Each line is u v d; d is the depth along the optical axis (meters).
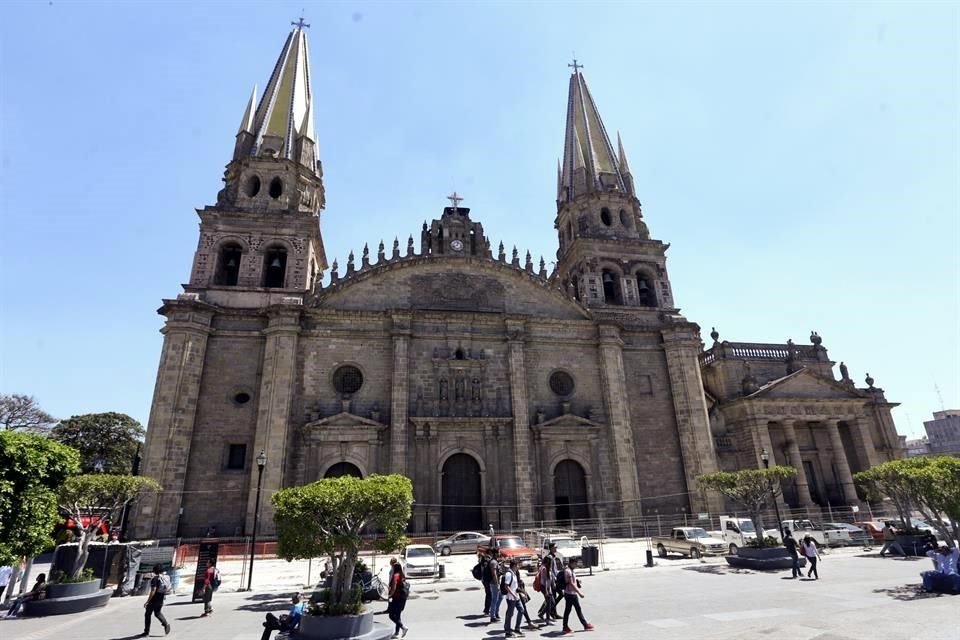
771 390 48.88
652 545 36.06
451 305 44.34
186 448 35.78
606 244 51.81
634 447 43.41
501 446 40.41
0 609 22.06
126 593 24.52
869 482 26.41
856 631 13.74
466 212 50.34
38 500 15.22
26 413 66.00
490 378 42.47
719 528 40.59
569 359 44.84
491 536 31.70
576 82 64.75
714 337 53.47
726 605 18.14
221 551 33.03
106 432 66.56
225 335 39.62
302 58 56.38
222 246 43.59
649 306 50.44
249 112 51.59
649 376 46.28
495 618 17.28
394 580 15.74
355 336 41.34
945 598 17.77
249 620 18.64
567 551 29.41
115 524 33.28
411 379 41.06
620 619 16.80
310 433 37.62
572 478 41.78
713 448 43.53
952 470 21.36
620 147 60.72
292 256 43.66
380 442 38.59
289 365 38.66
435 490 38.19
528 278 46.34
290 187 47.00
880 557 29.50
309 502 15.14
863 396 51.06
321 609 14.41
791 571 26.02
